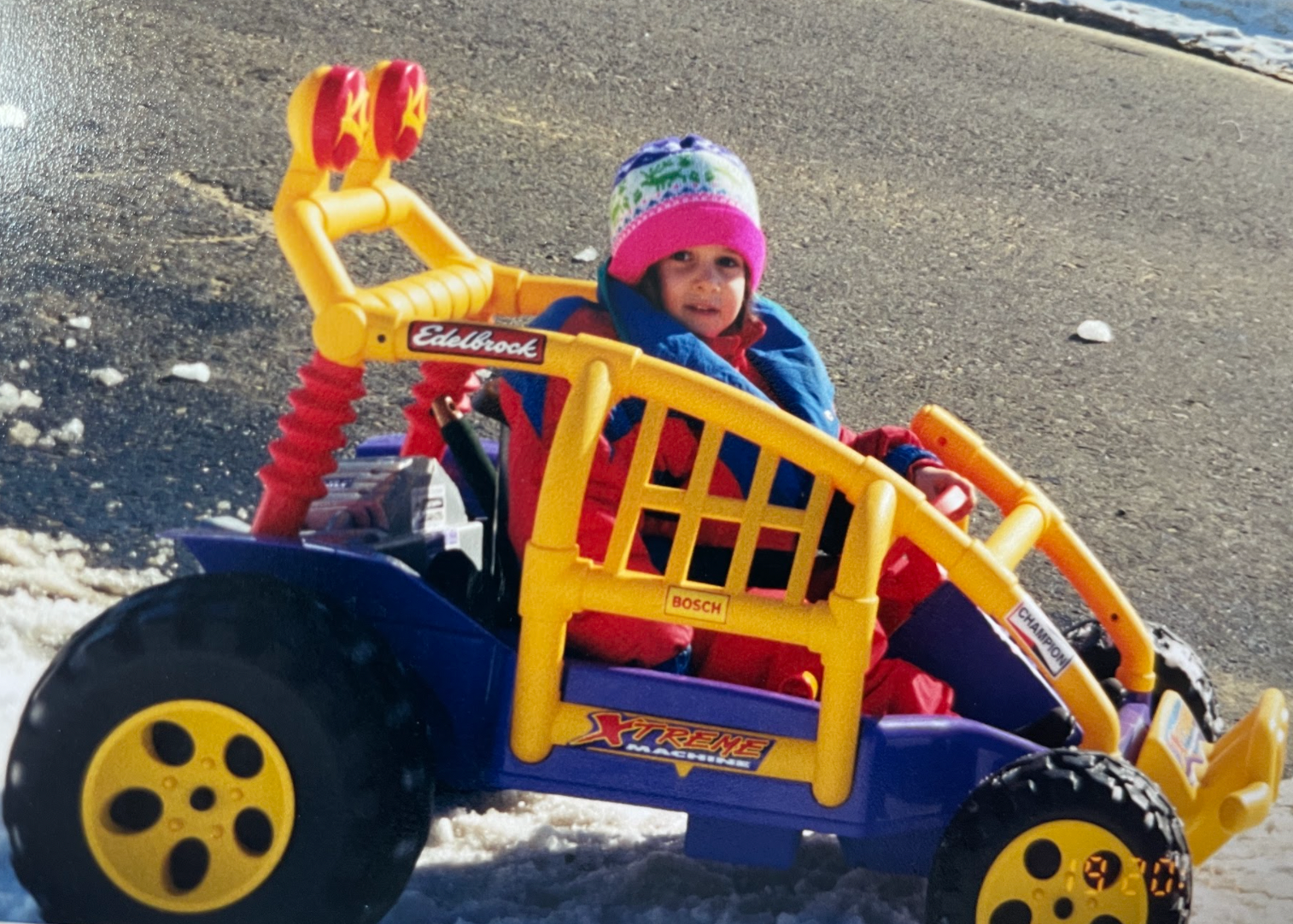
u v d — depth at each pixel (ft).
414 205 8.11
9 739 8.00
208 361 13.51
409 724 6.55
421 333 6.73
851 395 14.92
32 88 19.06
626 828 8.27
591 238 17.31
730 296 7.87
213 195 16.87
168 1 22.56
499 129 20.04
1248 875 8.14
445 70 21.68
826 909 7.34
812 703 6.78
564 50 23.15
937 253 18.79
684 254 7.82
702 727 6.80
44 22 21.20
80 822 6.45
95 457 11.80
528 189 18.42
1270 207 21.97
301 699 6.29
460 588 7.71
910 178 21.01
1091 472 14.10
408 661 6.95
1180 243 20.36
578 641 7.06
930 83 24.62
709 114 21.88
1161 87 26.30
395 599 6.91
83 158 17.31
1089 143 23.30
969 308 17.38
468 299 7.89
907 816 6.82
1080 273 18.85
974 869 6.44
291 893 6.42
